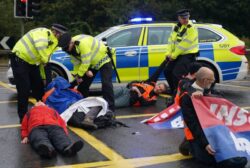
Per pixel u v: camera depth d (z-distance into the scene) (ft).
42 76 24.85
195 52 28.99
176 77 28.73
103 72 26.23
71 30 88.38
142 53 34.27
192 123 17.24
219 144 16.90
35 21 94.32
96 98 23.95
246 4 95.66
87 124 23.09
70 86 25.36
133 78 34.22
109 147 20.15
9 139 21.30
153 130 23.26
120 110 28.84
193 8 93.97
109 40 34.27
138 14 90.27
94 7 92.68
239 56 35.40
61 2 93.25
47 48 23.30
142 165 17.79
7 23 81.71
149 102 30.14
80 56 25.38
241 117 17.93
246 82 45.93
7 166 17.51
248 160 18.15
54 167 17.38
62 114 23.56
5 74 53.78
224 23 97.50
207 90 17.74
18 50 23.35
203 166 17.69
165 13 92.22
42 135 18.78
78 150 18.72
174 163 18.06
